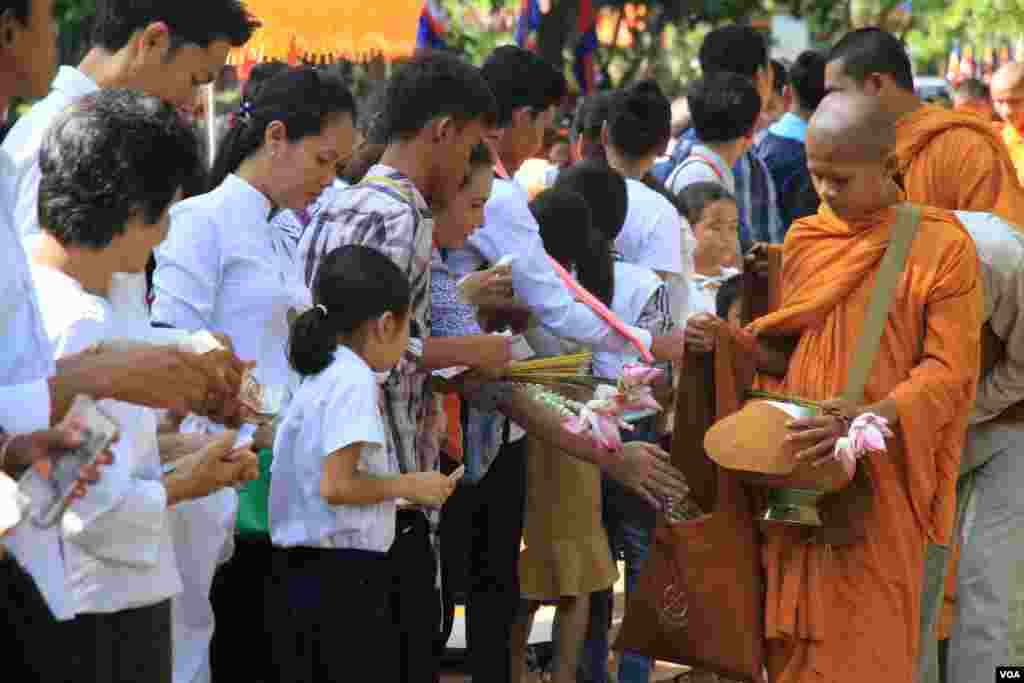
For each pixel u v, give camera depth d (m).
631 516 6.42
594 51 14.16
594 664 6.29
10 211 3.17
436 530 5.04
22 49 3.12
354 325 4.43
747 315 5.42
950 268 4.89
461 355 4.86
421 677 4.85
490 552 5.78
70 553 3.28
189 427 4.46
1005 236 5.50
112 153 3.38
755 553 5.18
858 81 6.41
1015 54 18.89
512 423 5.73
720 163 8.22
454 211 5.08
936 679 5.33
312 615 4.45
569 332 5.70
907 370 4.96
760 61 9.52
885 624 4.96
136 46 4.62
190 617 4.52
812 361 5.03
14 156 4.24
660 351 5.78
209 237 4.71
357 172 5.82
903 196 5.57
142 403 2.99
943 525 5.07
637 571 6.44
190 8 4.64
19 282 3.08
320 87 4.84
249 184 4.85
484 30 17.89
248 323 4.75
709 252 7.62
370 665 4.50
